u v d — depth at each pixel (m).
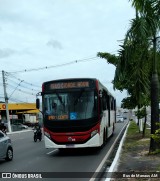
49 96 19.20
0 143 16.59
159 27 15.44
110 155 18.69
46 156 19.02
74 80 19.05
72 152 20.48
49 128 18.89
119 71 16.78
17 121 84.19
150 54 16.88
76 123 18.64
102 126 20.39
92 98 18.84
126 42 15.77
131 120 80.56
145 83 17.31
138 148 19.88
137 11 15.42
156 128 16.73
